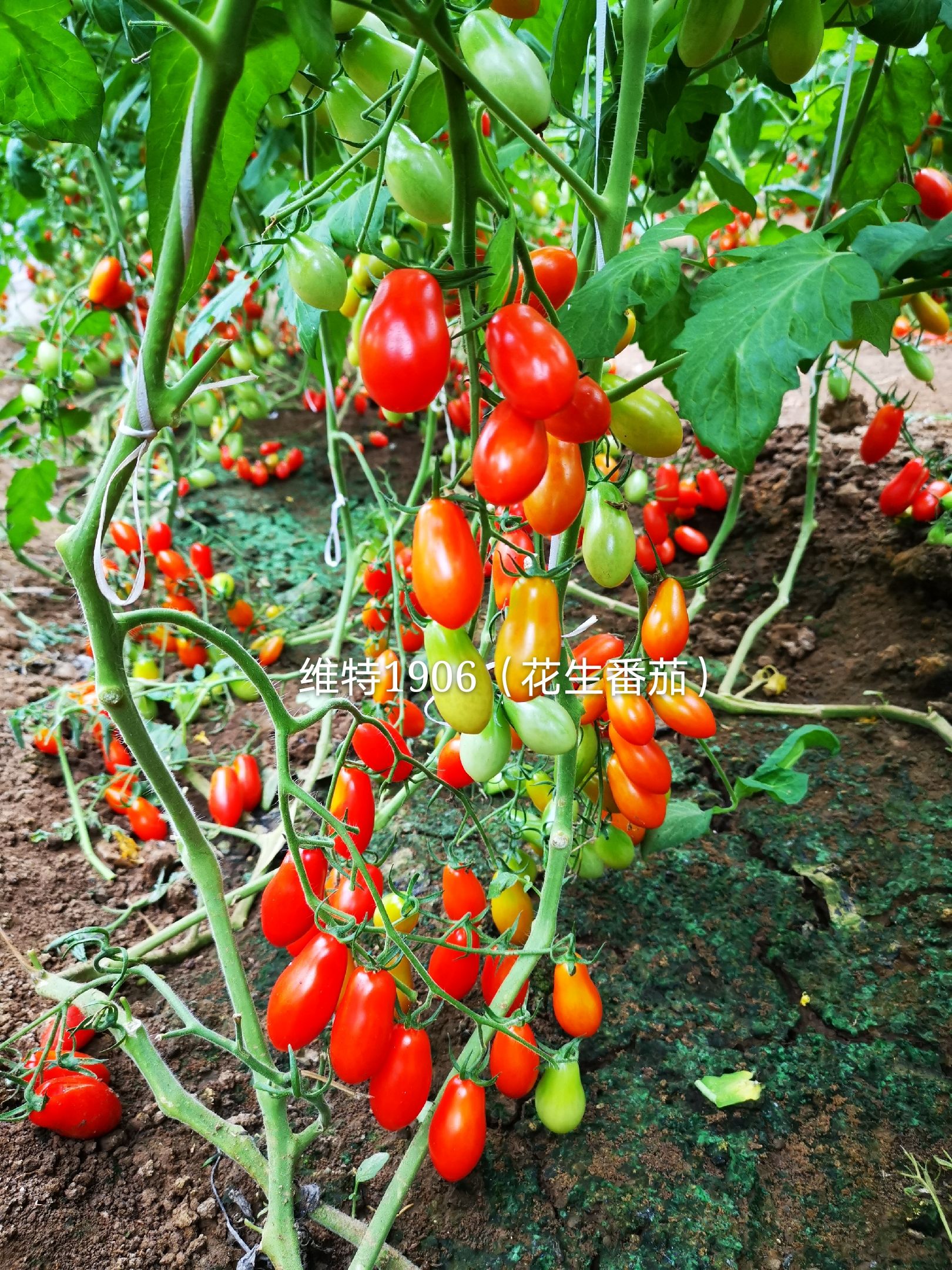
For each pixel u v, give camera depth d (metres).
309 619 2.96
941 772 2.08
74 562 0.99
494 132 2.33
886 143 1.86
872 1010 1.60
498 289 0.93
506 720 1.25
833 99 2.79
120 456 0.96
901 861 1.87
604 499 1.23
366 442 4.11
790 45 1.15
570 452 1.06
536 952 1.29
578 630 1.28
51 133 1.20
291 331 4.56
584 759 1.52
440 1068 1.54
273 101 1.99
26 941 1.76
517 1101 1.48
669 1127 1.43
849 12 1.65
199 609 2.92
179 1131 1.43
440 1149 1.22
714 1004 1.63
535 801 1.64
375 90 1.13
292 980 1.13
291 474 3.87
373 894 1.09
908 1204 1.32
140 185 2.79
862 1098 1.46
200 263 1.09
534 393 0.86
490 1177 1.37
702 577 1.36
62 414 2.66
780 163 3.04
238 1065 1.55
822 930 1.76
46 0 1.01
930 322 1.65
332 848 1.12
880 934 1.74
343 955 1.15
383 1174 1.38
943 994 1.62
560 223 4.38
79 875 1.97
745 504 3.01
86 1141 1.39
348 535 2.65
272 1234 1.19
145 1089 1.50
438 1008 1.61
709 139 1.61
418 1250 1.29
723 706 2.37
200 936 1.81
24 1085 1.37
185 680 2.68
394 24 0.91
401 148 0.99
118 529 2.53
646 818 1.45
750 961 1.71
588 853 1.65
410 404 0.89
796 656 2.52
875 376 3.52
